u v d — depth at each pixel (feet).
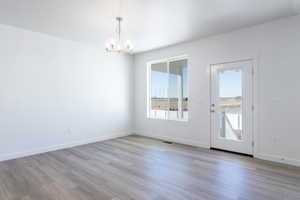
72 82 14.23
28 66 11.99
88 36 13.21
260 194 7.19
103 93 16.40
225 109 12.80
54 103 13.24
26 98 11.93
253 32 11.36
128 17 10.08
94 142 15.64
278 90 10.50
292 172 9.16
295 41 9.92
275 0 8.34
